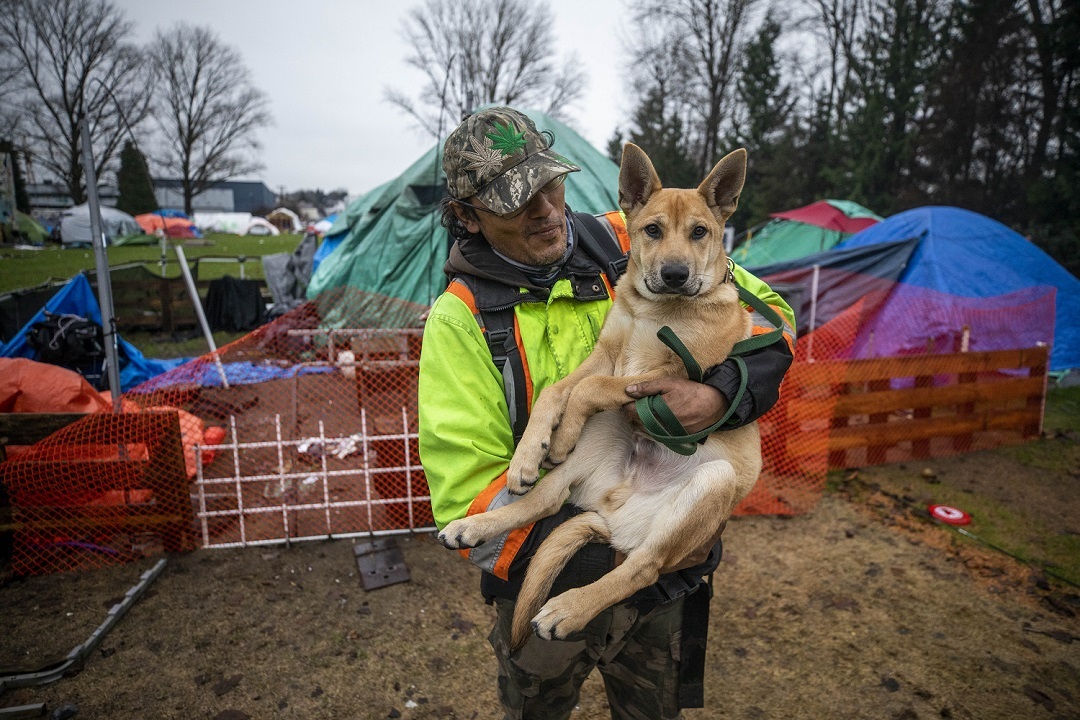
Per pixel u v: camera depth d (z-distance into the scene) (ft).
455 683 10.28
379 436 14.80
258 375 24.08
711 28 104.83
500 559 5.58
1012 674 10.41
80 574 13.33
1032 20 64.95
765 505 16.38
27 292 30.07
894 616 11.96
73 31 138.10
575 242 6.93
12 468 13.12
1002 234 27.84
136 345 35.55
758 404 5.84
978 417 20.48
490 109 5.88
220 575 13.38
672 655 6.10
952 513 15.88
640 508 6.08
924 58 82.43
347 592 12.84
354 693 10.03
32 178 212.43
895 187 82.89
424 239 30.12
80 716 9.46
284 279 45.01
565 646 5.71
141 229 137.80
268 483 17.02
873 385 19.40
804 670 10.50
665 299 6.89
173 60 168.86
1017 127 68.49
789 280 26.00
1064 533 15.16
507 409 5.98
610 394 5.99
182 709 9.64
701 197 7.63
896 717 9.51
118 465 13.56
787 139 103.24
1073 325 28.43
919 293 24.70
